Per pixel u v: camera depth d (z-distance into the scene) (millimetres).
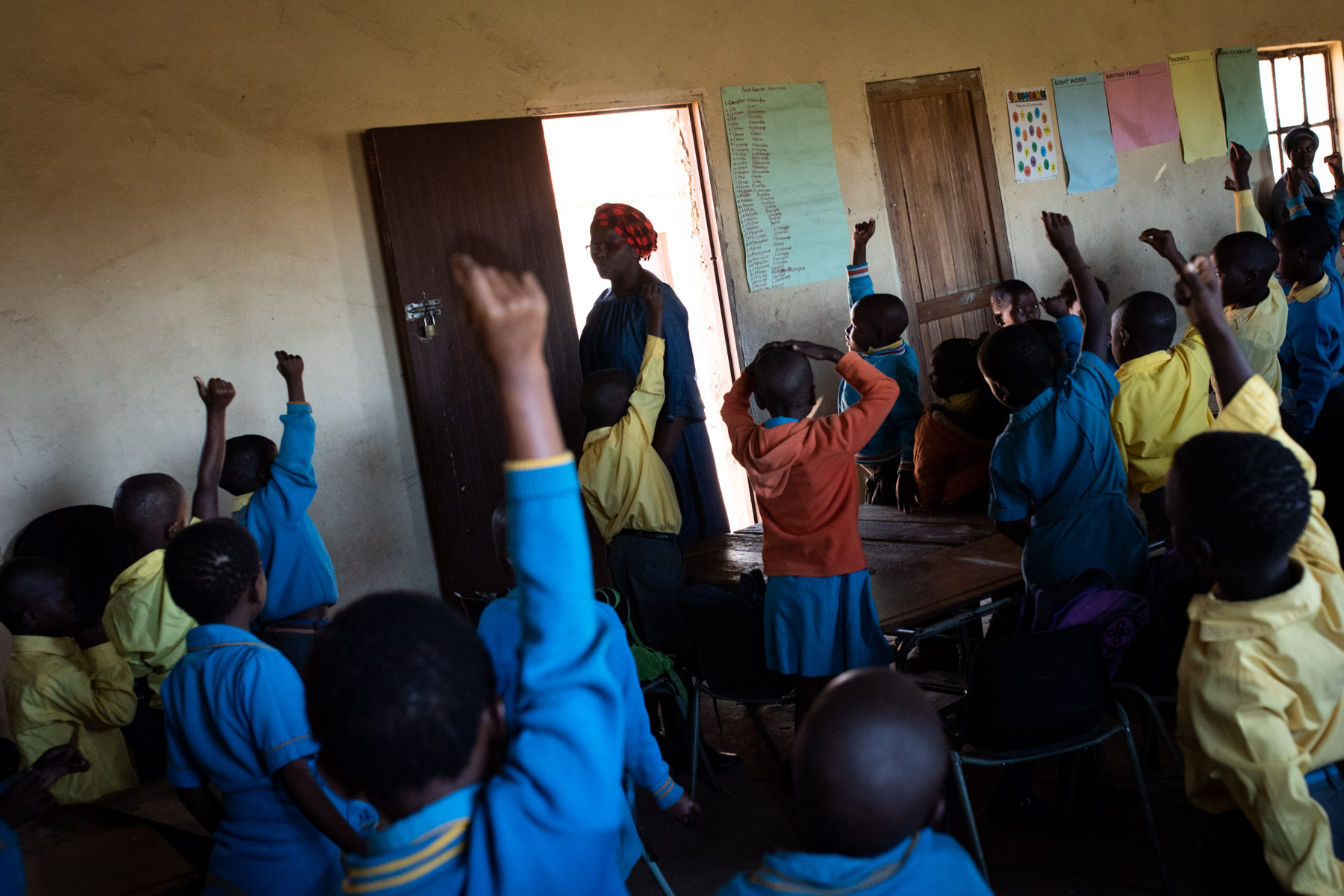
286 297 4293
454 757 1011
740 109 5387
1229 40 7434
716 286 5398
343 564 4414
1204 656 1438
